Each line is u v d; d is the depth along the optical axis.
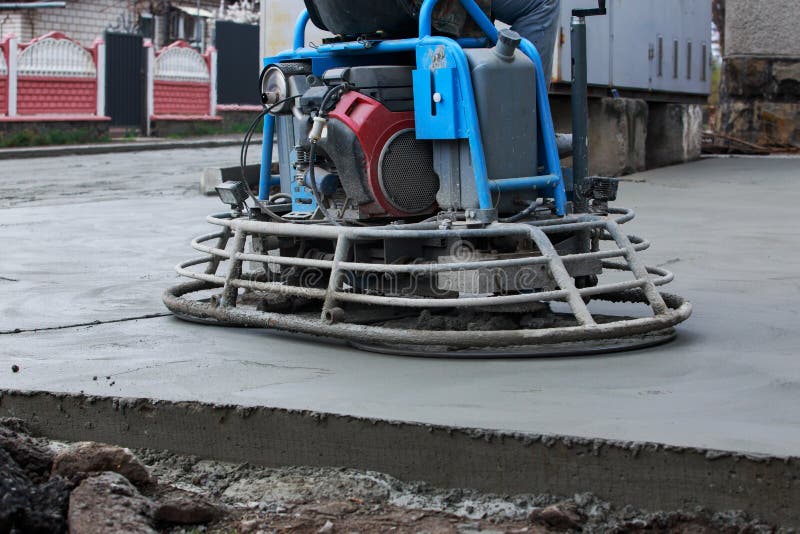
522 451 4.91
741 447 4.67
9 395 5.89
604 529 4.59
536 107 7.30
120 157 30.67
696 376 6.13
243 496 5.04
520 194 7.27
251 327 7.68
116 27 44.94
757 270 10.04
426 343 6.43
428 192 7.33
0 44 34.53
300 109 7.54
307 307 7.75
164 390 5.82
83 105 37.44
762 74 26.02
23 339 7.36
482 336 6.39
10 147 33.12
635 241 7.78
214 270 8.62
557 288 7.11
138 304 8.68
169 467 5.47
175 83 41.50
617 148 19.31
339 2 7.37
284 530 4.60
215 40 44.06
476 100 6.96
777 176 19.64
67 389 5.87
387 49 7.28
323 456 5.30
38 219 15.02
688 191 17.39
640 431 4.96
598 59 17.88
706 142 26.67
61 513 4.44
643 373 6.21
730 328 7.51
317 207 7.66
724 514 4.60
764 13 25.80
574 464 4.84
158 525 4.59
